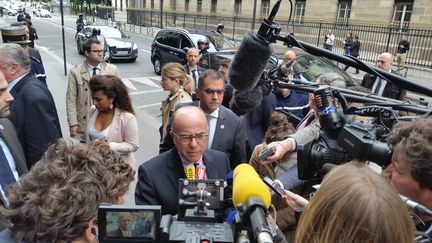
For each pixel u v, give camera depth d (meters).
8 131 2.15
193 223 1.15
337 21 21.45
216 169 2.14
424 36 15.42
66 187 1.07
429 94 1.18
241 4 28.72
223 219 1.24
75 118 4.18
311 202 0.89
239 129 2.90
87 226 1.09
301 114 3.56
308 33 21.30
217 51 9.66
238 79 1.30
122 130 3.08
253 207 0.95
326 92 1.34
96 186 1.12
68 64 13.02
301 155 1.30
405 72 14.30
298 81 1.46
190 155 1.99
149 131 6.57
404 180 1.12
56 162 1.18
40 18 48.44
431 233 1.03
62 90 8.81
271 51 1.25
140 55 17.66
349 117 1.35
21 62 2.68
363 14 20.39
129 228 1.05
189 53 5.75
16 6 60.78
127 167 1.32
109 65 4.48
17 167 2.12
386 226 0.77
